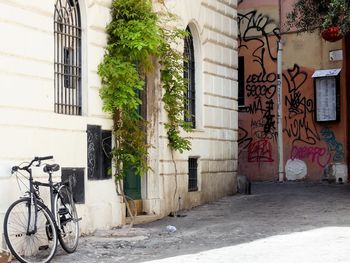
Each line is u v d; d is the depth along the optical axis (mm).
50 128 11070
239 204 16312
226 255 9609
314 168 22797
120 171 12938
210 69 16875
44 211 9938
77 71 12133
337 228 11922
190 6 15781
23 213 9812
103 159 12602
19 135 10336
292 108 23172
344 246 9945
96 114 12406
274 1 23547
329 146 22516
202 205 16203
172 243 11086
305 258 9086
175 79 14703
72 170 11633
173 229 12383
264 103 23656
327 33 21312
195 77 16406
